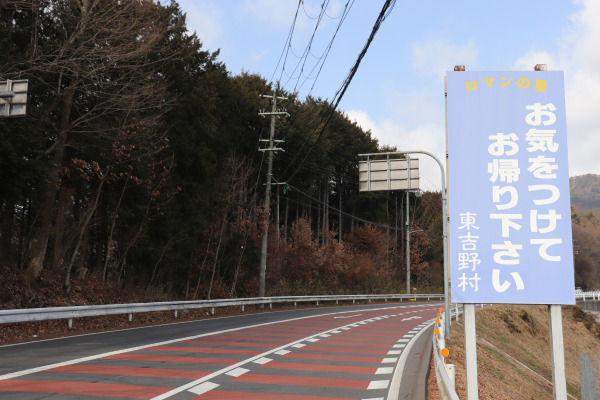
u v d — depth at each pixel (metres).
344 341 15.84
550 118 7.98
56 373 9.16
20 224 22.70
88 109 24.17
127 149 24.20
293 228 50.59
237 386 8.60
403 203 80.94
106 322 19.91
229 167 36.41
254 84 49.12
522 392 18.19
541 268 7.70
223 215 34.03
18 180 19.12
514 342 38.78
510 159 7.95
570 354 50.31
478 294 7.73
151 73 23.72
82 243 25.75
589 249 140.75
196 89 30.83
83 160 23.09
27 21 22.05
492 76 8.15
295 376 9.70
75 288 22.59
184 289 33.31
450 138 8.08
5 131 18.62
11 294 18.84
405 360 12.08
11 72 19.06
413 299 61.41
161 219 29.09
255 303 33.19
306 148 49.94
